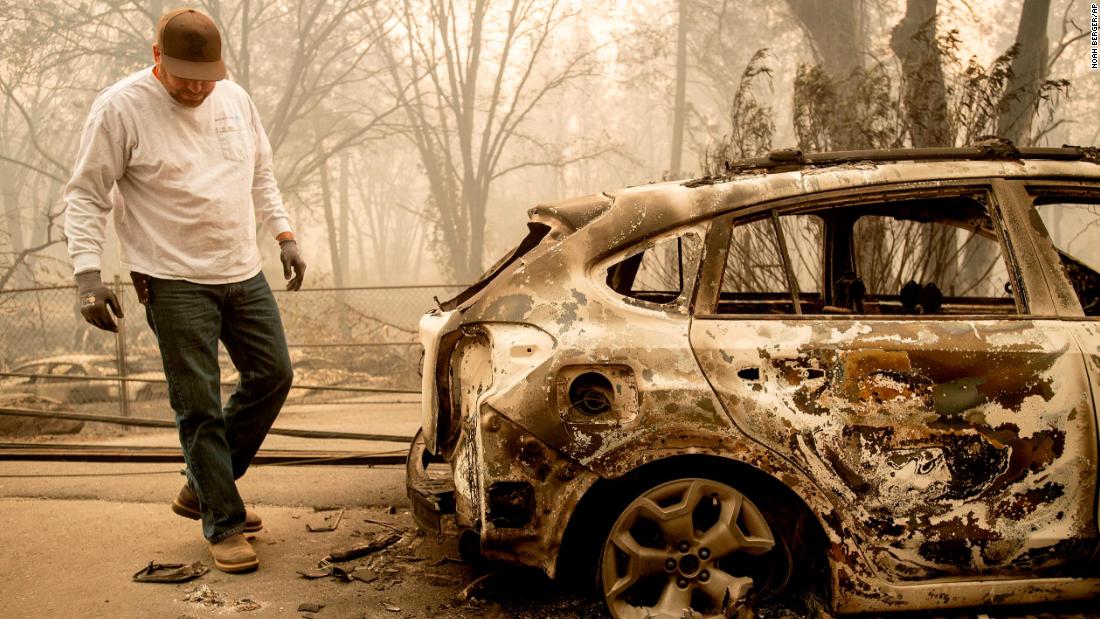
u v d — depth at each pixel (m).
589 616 3.26
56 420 8.38
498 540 2.99
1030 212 3.30
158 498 5.02
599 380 3.03
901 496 3.02
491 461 2.98
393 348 15.02
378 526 4.46
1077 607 3.27
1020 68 17.53
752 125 7.43
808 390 3.02
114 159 3.58
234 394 4.08
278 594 3.54
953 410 3.03
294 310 14.47
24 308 13.23
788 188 3.24
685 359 3.02
